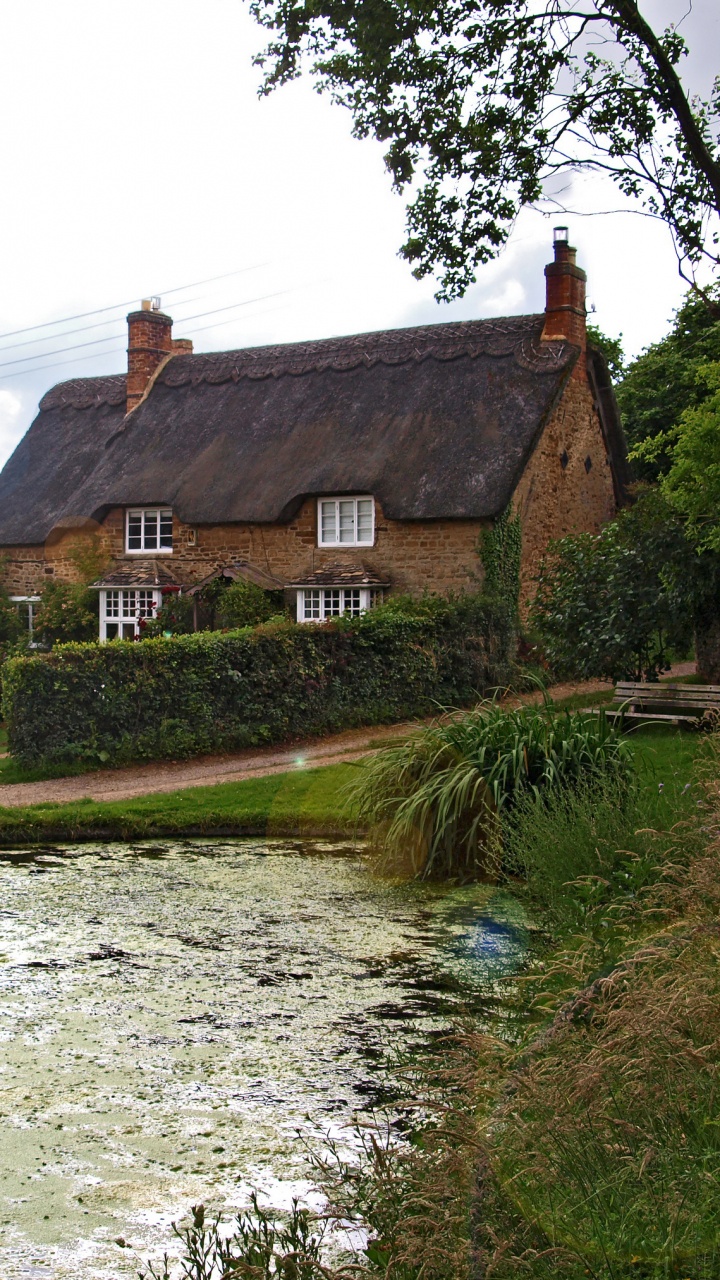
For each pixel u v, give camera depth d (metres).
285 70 14.84
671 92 13.95
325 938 8.09
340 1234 4.20
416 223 15.43
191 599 24.61
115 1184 4.71
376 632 18.94
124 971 7.45
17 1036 6.34
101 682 16.09
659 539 15.73
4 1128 5.23
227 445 26.09
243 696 16.86
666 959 4.22
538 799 8.76
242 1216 4.42
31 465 29.95
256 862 10.69
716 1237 2.90
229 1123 5.23
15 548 28.62
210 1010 6.68
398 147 14.91
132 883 9.88
